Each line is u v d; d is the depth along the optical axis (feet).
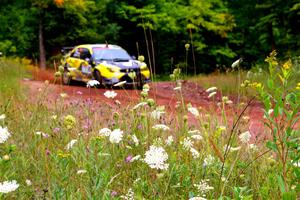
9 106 19.38
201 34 126.41
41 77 56.24
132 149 12.64
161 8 117.19
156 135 13.56
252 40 129.29
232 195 10.75
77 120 15.57
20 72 46.70
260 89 9.14
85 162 11.40
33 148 13.33
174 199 10.26
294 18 101.24
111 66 43.52
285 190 8.55
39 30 99.91
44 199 9.74
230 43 132.36
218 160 11.73
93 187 10.11
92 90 41.16
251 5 113.09
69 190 10.22
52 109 19.17
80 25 106.42
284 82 9.08
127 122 14.80
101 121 16.25
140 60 16.34
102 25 114.11
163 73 121.19
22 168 11.88
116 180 11.28
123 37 120.26
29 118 16.53
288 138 9.45
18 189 10.71
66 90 37.73
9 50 99.71
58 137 14.01
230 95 41.32
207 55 128.77
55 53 104.88
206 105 33.12
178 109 16.93
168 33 121.70
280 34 112.16
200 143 13.93
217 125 14.28
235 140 13.23
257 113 24.53
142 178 11.17
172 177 10.78
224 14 116.67
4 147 12.89
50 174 10.93
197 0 117.70
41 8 96.12
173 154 11.27
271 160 11.69
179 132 14.49
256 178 11.17
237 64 15.47
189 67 125.49
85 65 46.37
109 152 12.52
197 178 11.25
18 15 102.47
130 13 114.42
